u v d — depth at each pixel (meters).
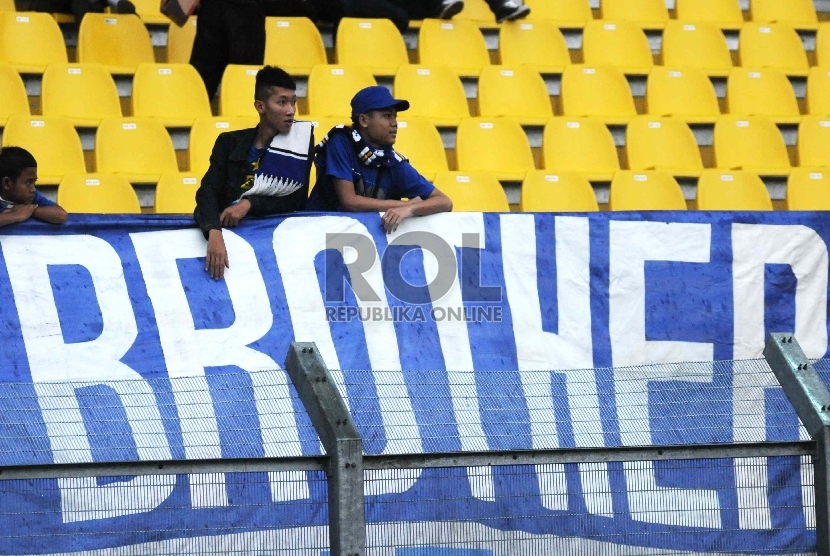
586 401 18.94
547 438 18.70
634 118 36.31
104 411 17.95
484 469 17.22
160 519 16.27
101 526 16.16
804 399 17.42
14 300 20.39
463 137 34.38
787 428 18.92
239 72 34.47
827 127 37.94
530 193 32.28
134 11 36.56
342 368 21.34
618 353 22.55
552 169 34.84
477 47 39.28
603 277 22.73
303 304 21.56
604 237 22.88
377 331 21.72
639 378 19.19
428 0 40.16
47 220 20.81
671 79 38.94
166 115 33.72
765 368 19.16
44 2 37.28
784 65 42.06
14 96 32.72
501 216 22.61
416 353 21.73
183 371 20.77
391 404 18.61
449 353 21.88
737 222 23.36
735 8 44.16
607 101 38.12
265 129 22.45
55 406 17.95
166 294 21.06
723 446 16.88
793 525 18.00
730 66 41.53
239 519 16.39
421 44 38.78
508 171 33.78
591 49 40.78
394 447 18.30
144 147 31.73
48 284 20.59
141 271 21.06
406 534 16.78
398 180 23.48
